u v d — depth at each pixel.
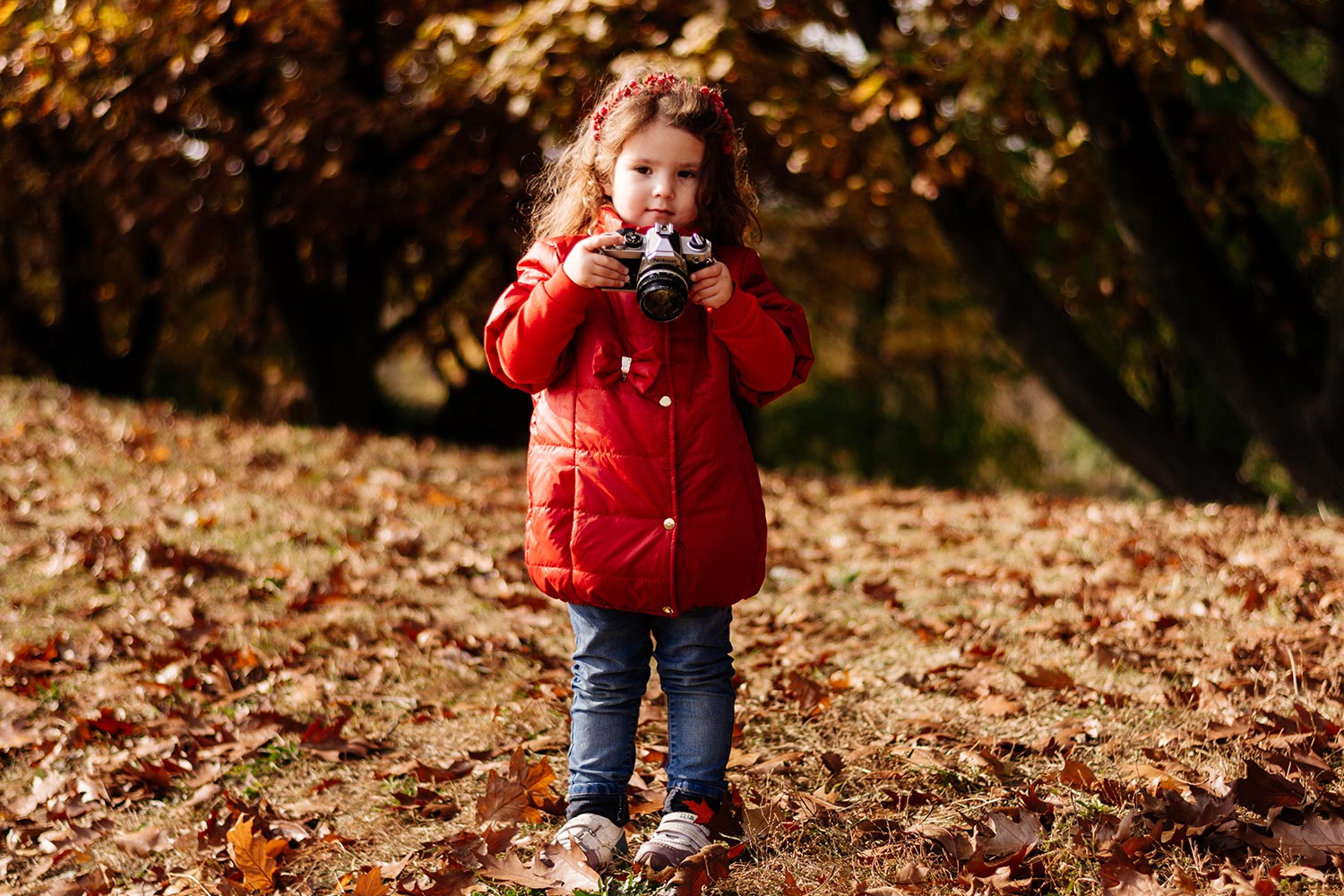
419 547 4.87
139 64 9.48
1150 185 7.88
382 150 10.38
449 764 2.88
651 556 2.16
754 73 7.88
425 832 2.55
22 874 2.53
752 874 2.28
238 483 5.80
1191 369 11.97
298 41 9.80
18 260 14.73
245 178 11.00
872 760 2.77
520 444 14.62
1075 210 10.47
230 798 2.70
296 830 2.58
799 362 2.33
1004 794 2.55
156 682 3.39
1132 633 3.62
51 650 3.59
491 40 7.88
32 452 6.05
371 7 9.70
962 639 3.70
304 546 4.80
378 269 11.67
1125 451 9.01
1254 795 2.41
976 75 7.05
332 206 9.98
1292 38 9.70
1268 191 10.10
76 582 4.23
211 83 9.85
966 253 9.15
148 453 6.27
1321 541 4.85
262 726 3.14
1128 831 2.28
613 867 2.29
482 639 3.80
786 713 3.12
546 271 2.26
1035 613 3.93
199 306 15.82
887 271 14.86
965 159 8.28
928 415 18.03
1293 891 2.10
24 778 2.94
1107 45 7.20
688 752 2.33
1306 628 3.46
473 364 15.20
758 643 3.79
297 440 7.28
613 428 2.17
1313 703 2.91
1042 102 8.95
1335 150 7.22
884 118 8.44
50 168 12.23
